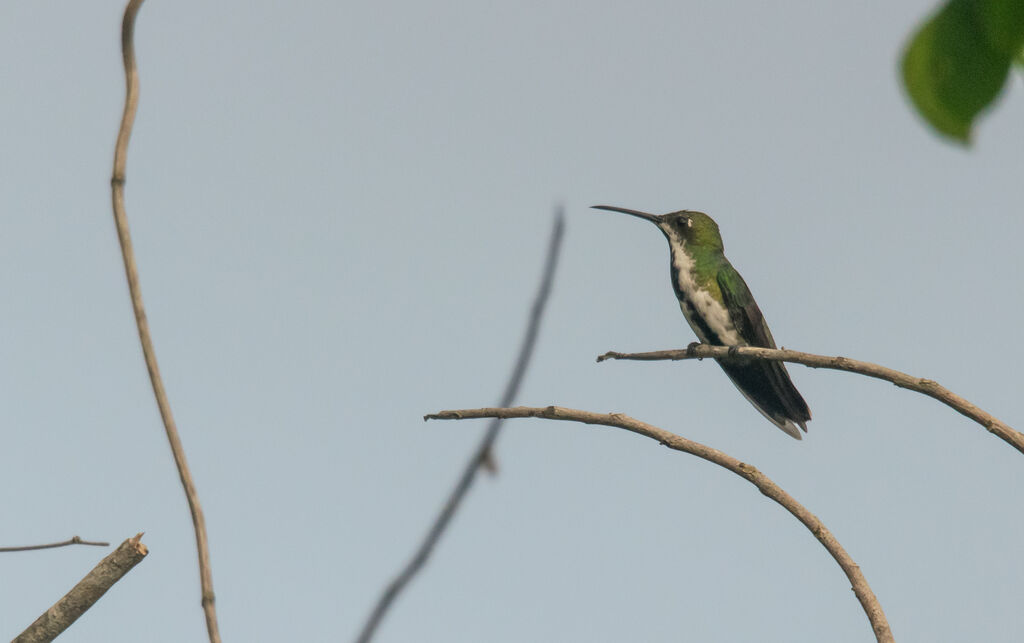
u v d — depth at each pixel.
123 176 4.60
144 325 4.42
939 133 3.20
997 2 3.08
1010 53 3.11
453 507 3.00
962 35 3.14
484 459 3.09
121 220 4.51
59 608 5.04
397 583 2.95
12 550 5.00
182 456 4.27
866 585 6.13
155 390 4.29
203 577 4.10
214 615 4.07
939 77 3.17
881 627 5.92
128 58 4.81
